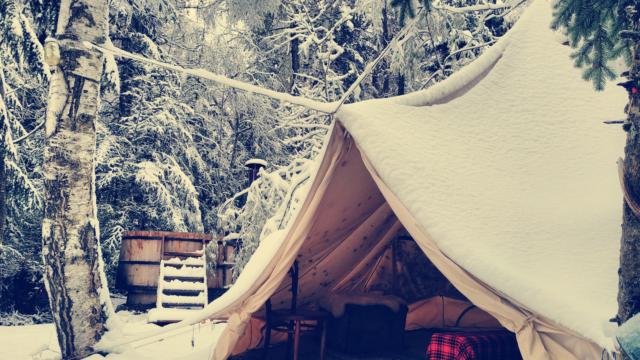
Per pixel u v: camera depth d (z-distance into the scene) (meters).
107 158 15.30
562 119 5.78
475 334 5.06
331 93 15.75
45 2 11.73
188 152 16.80
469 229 4.34
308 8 17.69
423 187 4.57
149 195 15.48
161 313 9.58
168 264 11.42
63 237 7.12
